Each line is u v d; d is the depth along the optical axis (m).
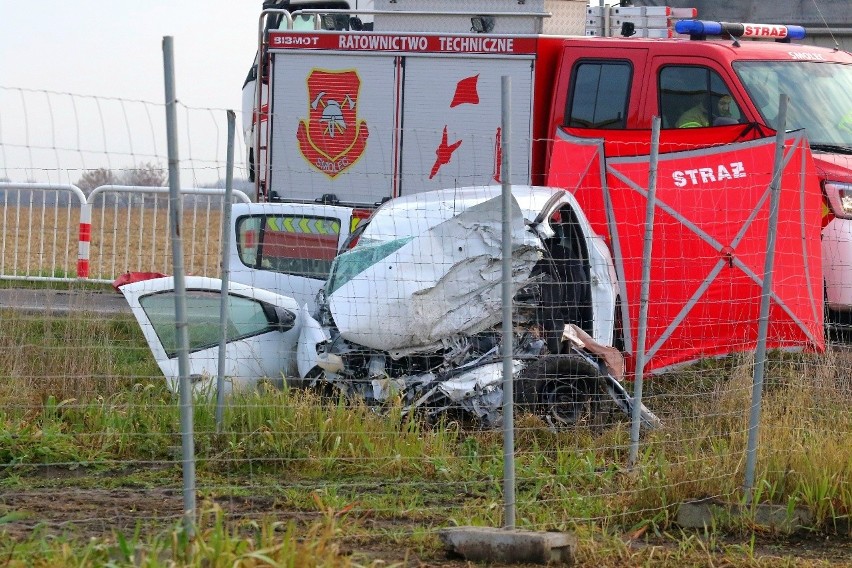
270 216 26.91
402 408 19.61
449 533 14.00
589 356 20.98
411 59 32.62
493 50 32.03
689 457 17.05
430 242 20.98
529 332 20.94
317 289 26.25
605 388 20.53
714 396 20.72
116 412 19.45
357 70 33.06
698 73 29.64
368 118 33.06
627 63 30.62
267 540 12.39
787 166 23.05
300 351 20.67
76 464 18.06
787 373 21.78
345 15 36.69
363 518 15.45
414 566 13.52
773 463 16.80
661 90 30.05
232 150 19.80
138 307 21.28
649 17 34.97
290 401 19.34
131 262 34.31
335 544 12.91
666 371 22.61
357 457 18.11
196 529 12.49
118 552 12.33
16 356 20.95
